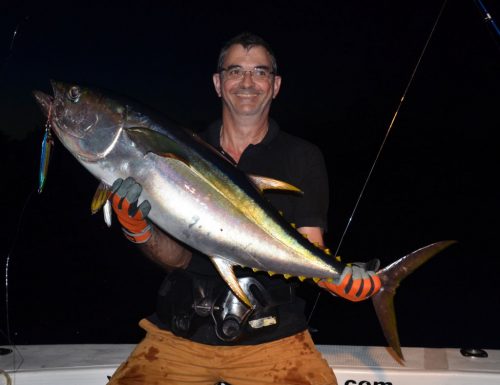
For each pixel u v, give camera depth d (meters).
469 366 1.68
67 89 1.27
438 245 1.32
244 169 1.55
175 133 1.28
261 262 1.31
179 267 1.50
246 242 1.29
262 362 1.44
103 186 1.29
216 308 1.45
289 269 1.32
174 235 1.29
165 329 1.52
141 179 1.25
